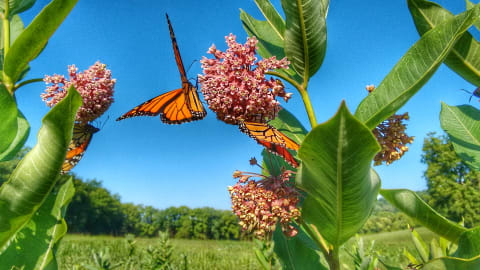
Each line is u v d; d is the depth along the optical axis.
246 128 0.16
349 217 0.13
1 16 0.19
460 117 0.22
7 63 0.17
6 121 0.16
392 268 0.19
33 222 0.17
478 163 0.20
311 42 0.17
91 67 0.21
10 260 0.16
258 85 0.16
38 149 0.13
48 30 0.17
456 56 0.19
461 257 0.14
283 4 0.17
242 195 0.16
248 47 0.17
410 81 0.14
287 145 0.15
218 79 0.16
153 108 0.25
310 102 0.18
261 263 0.21
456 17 0.13
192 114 0.25
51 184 0.13
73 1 0.16
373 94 0.15
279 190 0.16
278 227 0.22
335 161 0.11
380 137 0.19
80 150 0.20
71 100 0.12
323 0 0.19
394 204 0.16
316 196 0.13
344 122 0.09
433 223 0.15
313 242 0.19
